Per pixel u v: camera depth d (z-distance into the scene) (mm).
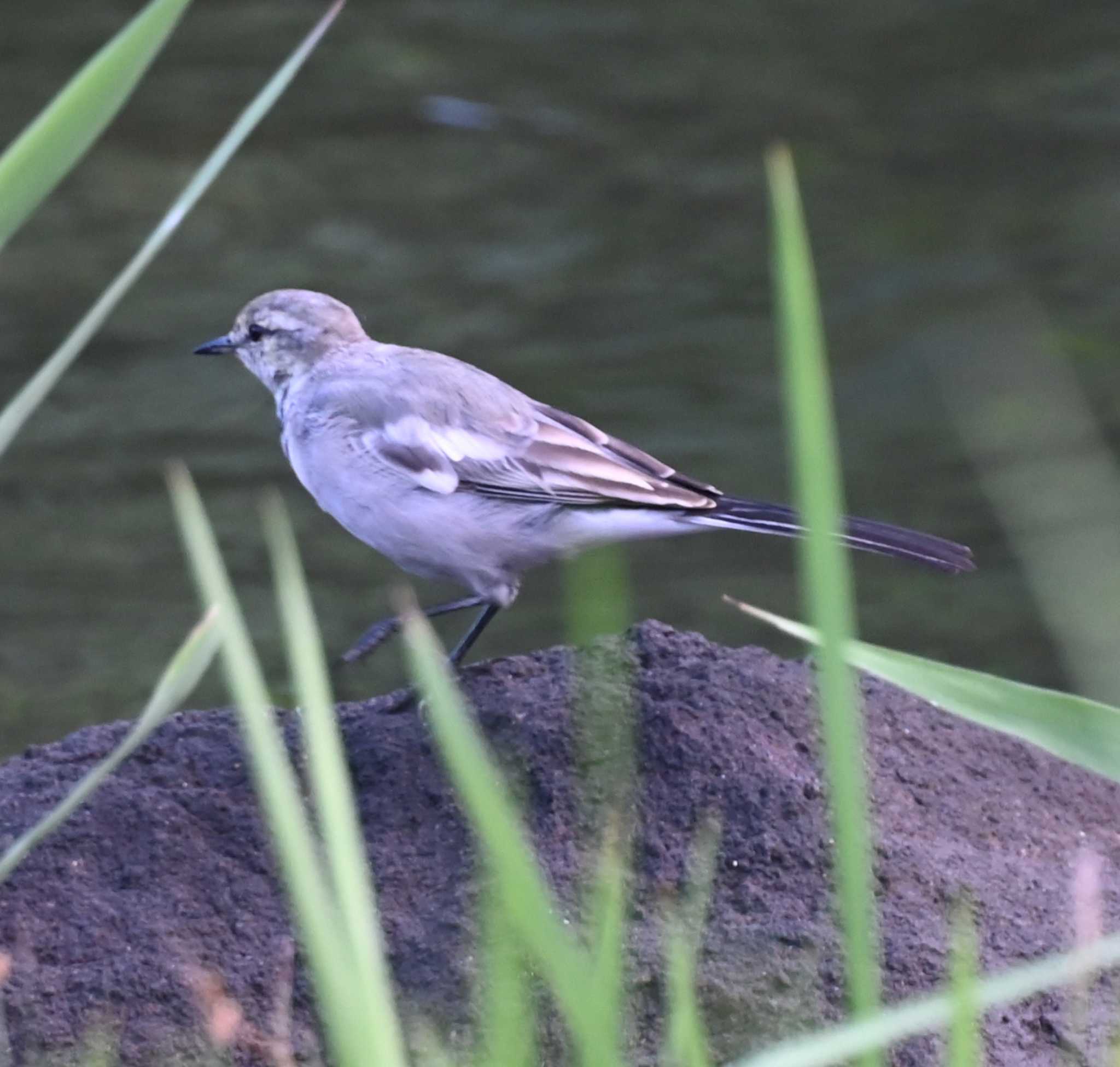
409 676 16078
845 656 5199
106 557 18469
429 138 29250
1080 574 7379
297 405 11461
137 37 6793
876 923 8602
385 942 8508
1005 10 34250
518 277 25000
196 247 25719
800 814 9031
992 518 19047
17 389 21766
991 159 28359
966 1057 5488
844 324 23703
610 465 10828
